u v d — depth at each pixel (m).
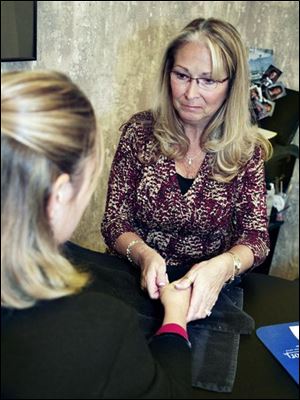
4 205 0.71
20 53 1.66
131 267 1.37
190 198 1.50
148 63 2.04
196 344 1.07
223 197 1.50
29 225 0.73
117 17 1.92
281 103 2.15
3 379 0.73
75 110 0.74
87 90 1.98
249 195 1.50
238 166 1.48
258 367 1.02
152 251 1.38
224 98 1.46
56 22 1.80
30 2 1.63
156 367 0.84
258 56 2.09
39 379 0.73
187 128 1.49
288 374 1.01
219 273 1.27
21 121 0.70
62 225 0.80
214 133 1.48
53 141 0.71
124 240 1.45
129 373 0.77
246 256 1.38
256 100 2.07
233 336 1.11
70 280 0.81
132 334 0.80
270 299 1.27
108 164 2.15
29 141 0.70
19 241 0.73
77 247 1.42
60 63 1.87
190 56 1.39
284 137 2.14
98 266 1.29
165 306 1.14
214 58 1.38
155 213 1.52
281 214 2.29
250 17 2.13
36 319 0.75
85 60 1.92
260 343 1.10
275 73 2.11
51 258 0.77
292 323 1.17
